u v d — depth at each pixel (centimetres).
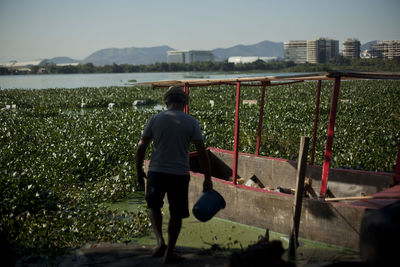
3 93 3091
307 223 411
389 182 462
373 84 3691
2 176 564
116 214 496
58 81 8731
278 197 434
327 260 339
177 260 316
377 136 952
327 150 421
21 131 1087
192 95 2586
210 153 661
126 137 944
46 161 710
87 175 702
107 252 346
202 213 348
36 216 469
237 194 472
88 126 1159
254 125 1139
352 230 380
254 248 281
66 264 318
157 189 321
